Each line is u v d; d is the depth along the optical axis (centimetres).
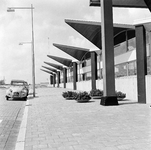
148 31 1373
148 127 621
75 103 1430
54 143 484
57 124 709
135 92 1569
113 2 1312
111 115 860
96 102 1475
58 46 3097
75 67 4034
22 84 2159
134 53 1691
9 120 875
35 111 1068
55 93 2911
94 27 2095
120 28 1825
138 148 424
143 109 1024
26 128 659
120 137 515
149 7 1041
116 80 1916
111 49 1254
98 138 513
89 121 742
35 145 472
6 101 1817
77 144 468
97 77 2838
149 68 1406
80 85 3678
